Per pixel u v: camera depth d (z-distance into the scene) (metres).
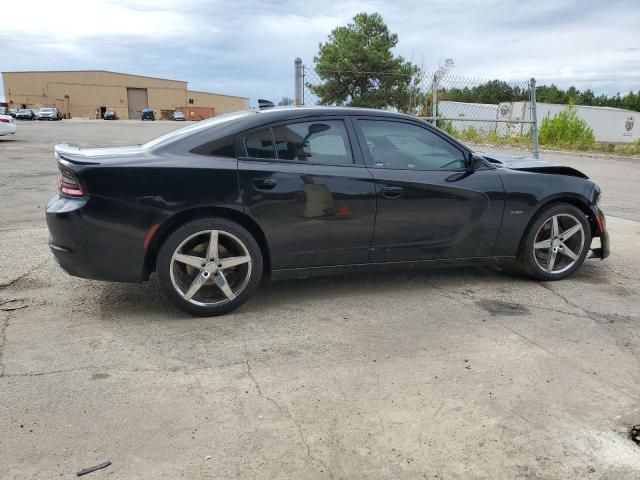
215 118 4.36
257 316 3.95
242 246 3.85
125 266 3.69
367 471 2.29
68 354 3.30
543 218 4.63
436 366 3.19
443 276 4.94
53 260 5.24
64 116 86.12
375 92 15.15
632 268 5.29
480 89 16.69
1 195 9.05
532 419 2.67
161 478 2.23
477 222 4.43
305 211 3.93
